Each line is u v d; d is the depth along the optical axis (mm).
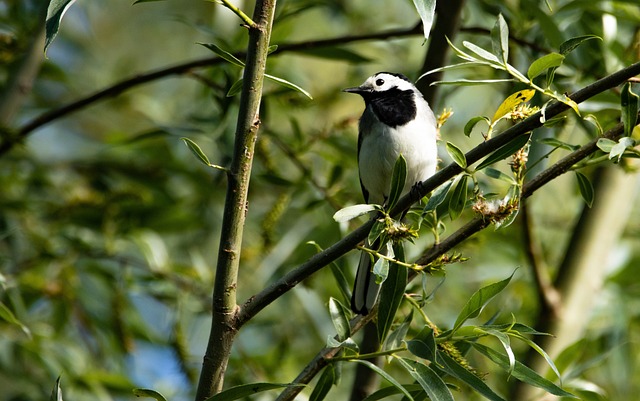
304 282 11148
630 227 13008
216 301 6406
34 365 11547
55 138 16391
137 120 16891
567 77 10094
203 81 10867
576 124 9828
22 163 12867
